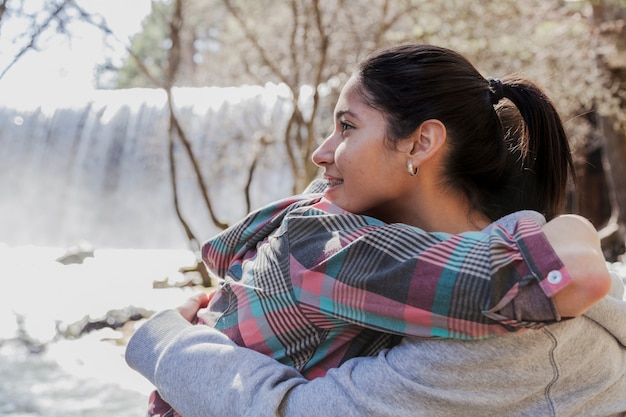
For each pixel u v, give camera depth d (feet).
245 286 3.66
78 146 39.58
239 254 4.03
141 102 39.40
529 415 3.31
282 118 33.50
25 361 15.61
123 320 19.49
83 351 16.75
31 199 39.37
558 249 2.97
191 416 3.43
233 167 37.22
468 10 26.05
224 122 36.58
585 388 3.40
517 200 3.78
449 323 3.07
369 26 26.05
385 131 3.44
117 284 23.03
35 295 21.01
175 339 3.64
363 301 3.24
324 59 21.50
